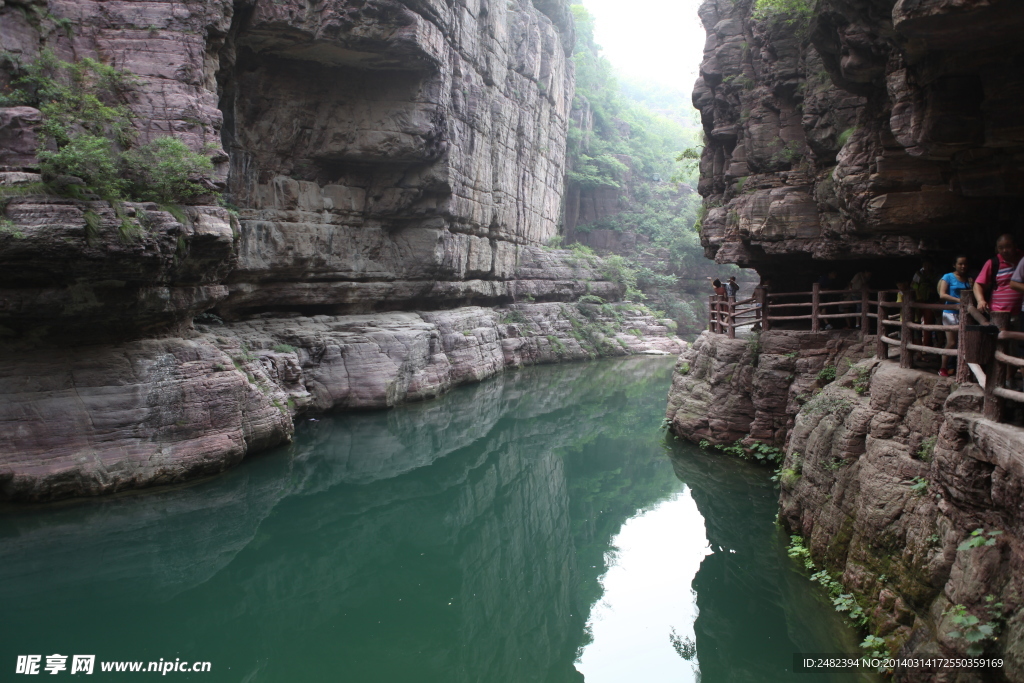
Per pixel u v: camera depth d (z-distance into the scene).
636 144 55.53
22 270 10.55
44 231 10.20
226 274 14.45
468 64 23.91
